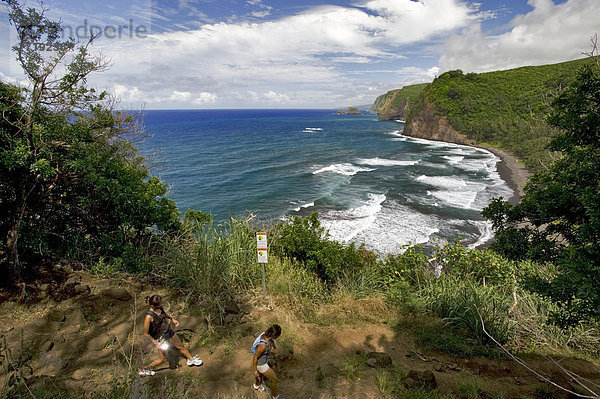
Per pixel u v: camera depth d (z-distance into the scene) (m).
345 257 9.04
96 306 5.66
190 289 6.64
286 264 8.44
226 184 36.81
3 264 5.84
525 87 83.31
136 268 7.20
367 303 7.72
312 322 6.74
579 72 5.23
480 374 5.43
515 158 55.28
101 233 7.88
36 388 3.67
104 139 8.90
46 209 7.23
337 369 5.15
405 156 58.00
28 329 4.72
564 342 6.56
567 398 4.63
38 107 6.23
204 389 4.26
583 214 5.08
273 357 5.21
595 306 3.64
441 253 9.90
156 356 4.82
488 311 6.94
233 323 5.94
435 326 6.93
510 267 8.45
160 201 9.00
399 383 4.76
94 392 3.85
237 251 7.79
